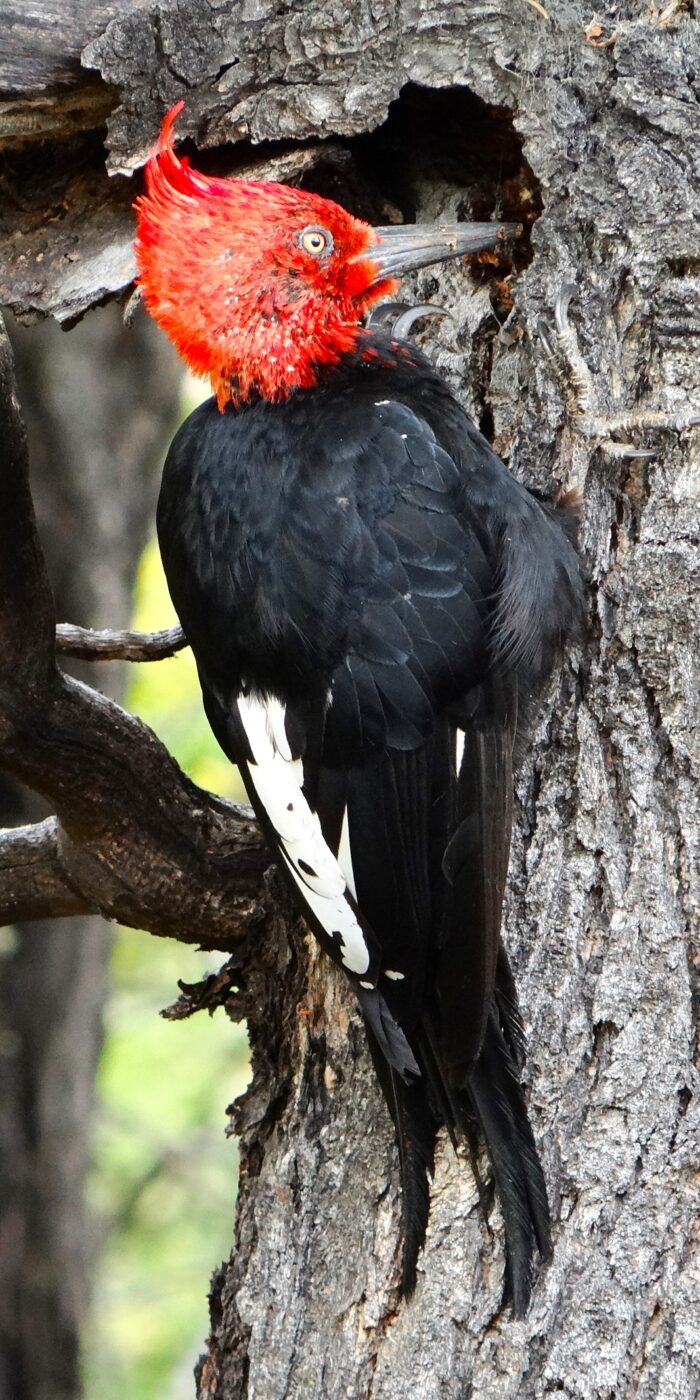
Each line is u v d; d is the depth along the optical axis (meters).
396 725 6.75
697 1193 6.66
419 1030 6.95
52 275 8.19
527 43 7.27
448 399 7.32
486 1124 6.61
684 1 7.25
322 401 7.13
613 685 7.05
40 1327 14.98
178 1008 8.05
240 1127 7.70
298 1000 7.70
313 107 7.61
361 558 6.79
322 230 7.12
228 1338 7.45
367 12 7.48
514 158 7.77
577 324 7.28
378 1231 7.03
